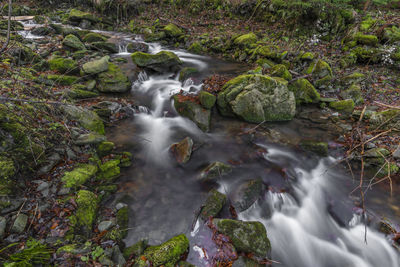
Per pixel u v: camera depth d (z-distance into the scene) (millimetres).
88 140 4637
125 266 2928
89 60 8492
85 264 2773
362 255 3701
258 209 4234
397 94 7371
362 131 5984
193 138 6035
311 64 8609
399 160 4953
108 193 4102
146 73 8648
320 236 4012
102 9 15500
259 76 6508
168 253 3088
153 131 6227
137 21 15477
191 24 14750
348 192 4633
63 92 5828
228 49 11859
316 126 6523
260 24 13281
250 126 6516
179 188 4547
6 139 3459
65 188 3613
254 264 3211
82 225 3260
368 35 9414
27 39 8898
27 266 2514
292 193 4641
